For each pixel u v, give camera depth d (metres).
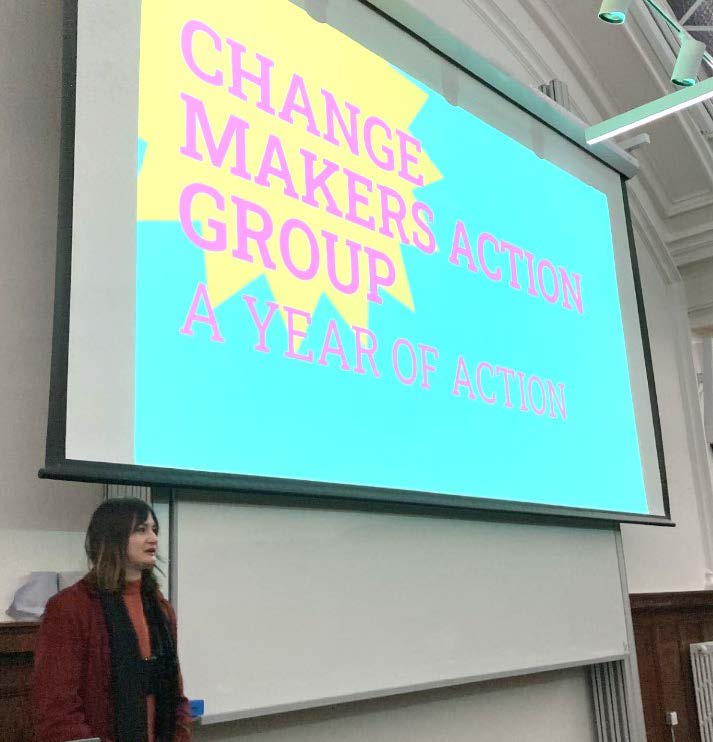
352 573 2.39
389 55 2.90
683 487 4.58
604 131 3.39
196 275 2.11
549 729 3.11
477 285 3.01
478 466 2.79
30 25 2.17
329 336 2.41
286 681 2.16
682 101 3.18
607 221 3.87
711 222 4.87
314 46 2.62
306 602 2.25
